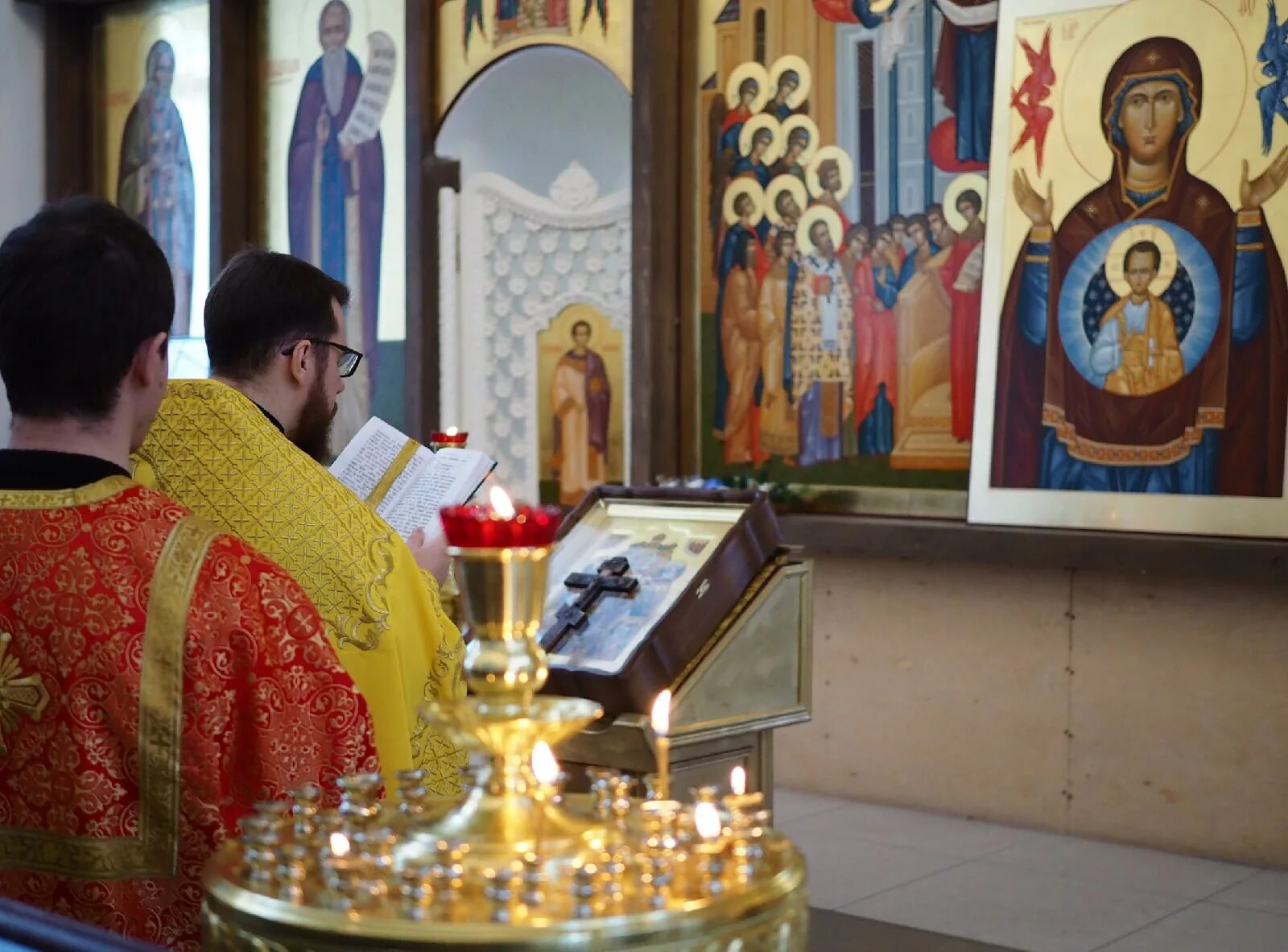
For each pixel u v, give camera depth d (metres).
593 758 2.78
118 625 1.55
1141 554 4.77
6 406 7.71
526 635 1.18
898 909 4.29
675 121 5.97
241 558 1.62
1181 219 4.83
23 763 1.57
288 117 7.25
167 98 7.66
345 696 1.64
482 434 6.81
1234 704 4.84
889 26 5.51
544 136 6.67
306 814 1.24
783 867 1.16
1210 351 4.77
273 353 2.19
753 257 5.84
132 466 1.96
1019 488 5.10
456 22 6.66
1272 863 4.78
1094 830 5.12
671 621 2.72
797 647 2.95
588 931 1.02
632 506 3.09
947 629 5.41
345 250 7.07
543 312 6.67
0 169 7.78
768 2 5.78
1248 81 4.71
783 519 5.55
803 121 5.71
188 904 1.56
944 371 5.42
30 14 7.84
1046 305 5.06
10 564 1.57
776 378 5.80
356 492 2.52
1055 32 5.05
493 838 1.15
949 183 5.40
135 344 1.61
